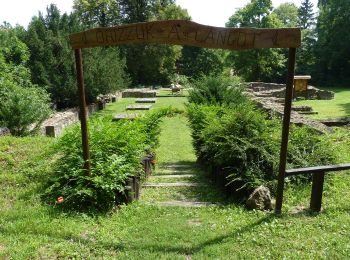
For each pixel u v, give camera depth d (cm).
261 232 441
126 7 4875
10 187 572
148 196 618
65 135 596
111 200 524
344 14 4634
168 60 4647
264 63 4419
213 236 433
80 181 522
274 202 536
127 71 4341
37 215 471
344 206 528
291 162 640
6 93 1219
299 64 5222
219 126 662
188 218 501
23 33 2058
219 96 1142
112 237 425
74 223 454
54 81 1997
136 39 472
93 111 2139
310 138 694
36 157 650
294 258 376
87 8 4384
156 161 902
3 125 1175
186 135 1405
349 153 761
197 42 459
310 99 2766
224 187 628
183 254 394
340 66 4788
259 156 612
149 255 384
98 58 2153
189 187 675
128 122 758
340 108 2120
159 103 2617
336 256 381
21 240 405
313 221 472
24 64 1856
